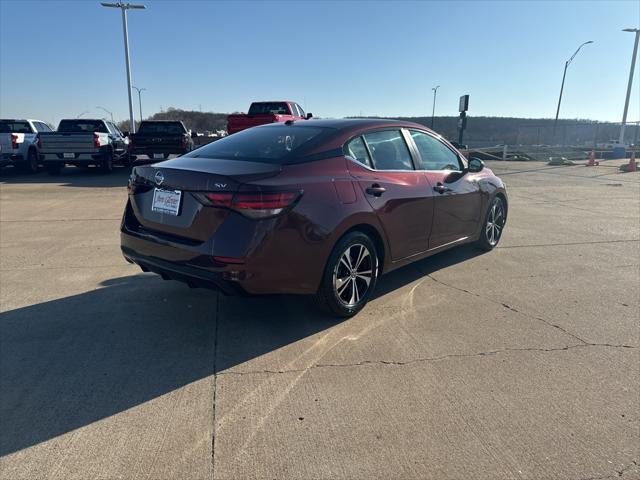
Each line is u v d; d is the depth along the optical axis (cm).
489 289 482
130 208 405
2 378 309
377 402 286
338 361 335
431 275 527
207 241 333
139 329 383
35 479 223
